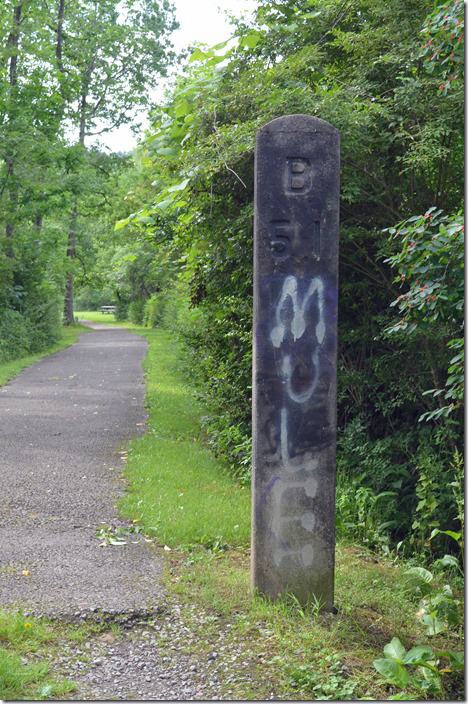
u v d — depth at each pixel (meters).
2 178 27.17
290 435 4.57
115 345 29.22
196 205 7.44
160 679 3.82
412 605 4.98
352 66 7.63
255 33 7.73
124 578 5.10
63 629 4.34
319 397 4.59
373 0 7.35
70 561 5.42
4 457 8.93
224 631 4.33
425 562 6.17
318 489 4.59
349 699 3.67
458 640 4.52
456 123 6.61
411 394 7.32
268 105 6.81
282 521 4.58
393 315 7.41
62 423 11.39
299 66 7.23
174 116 7.85
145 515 6.50
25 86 27.47
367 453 7.34
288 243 4.58
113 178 42.50
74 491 7.41
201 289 8.79
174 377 17.42
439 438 6.92
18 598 4.69
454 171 7.05
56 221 38.16
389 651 3.94
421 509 6.64
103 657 4.05
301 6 8.08
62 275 35.94
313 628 4.31
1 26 26.66
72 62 31.41
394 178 7.18
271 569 4.59
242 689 3.73
